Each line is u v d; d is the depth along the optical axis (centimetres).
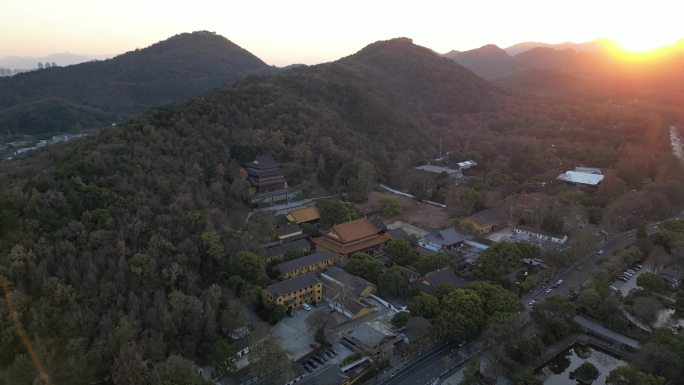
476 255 18138
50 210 13150
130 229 13675
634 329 13800
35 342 10588
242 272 14462
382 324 13588
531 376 11081
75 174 14912
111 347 10831
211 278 13975
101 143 17875
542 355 12769
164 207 15225
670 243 18312
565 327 13462
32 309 11106
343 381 10956
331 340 12925
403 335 12875
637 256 17912
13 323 10806
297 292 14450
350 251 17338
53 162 17375
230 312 12400
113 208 14125
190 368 10475
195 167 18688
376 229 18562
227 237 15362
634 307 14212
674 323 13688
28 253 11962
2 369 10244
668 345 11794
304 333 13238
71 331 11100
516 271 17000
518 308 13550
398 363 12281
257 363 11062
